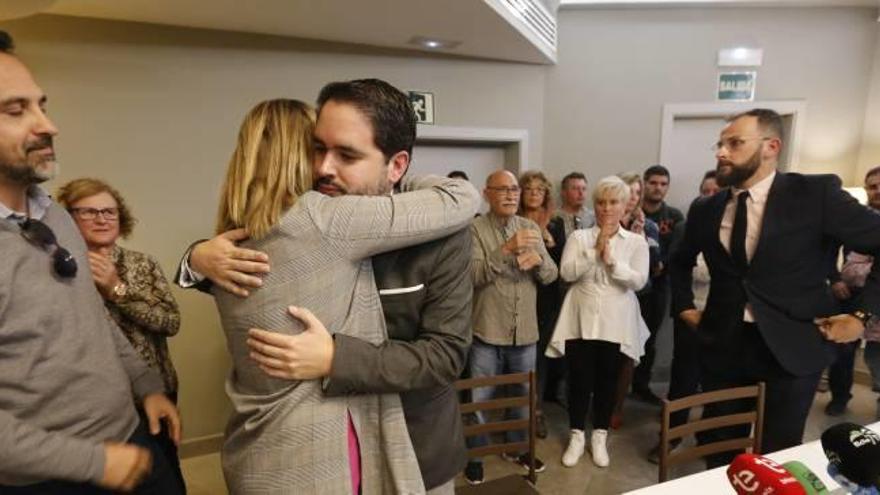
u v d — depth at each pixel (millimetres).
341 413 698
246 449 702
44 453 761
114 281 1462
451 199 766
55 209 1011
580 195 3041
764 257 1471
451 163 3490
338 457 692
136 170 2229
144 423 1169
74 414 907
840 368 2875
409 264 759
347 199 688
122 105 2166
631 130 3670
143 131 2223
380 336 743
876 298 1395
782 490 676
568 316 2436
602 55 3568
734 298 1558
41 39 1987
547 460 2510
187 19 2121
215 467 2418
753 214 1504
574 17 3508
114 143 2170
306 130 713
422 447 822
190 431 2494
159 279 1639
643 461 2482
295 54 2549
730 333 1577
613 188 2258
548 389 3195
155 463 1130
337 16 2158
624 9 3529
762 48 3635
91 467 798
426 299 775
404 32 2480
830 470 769
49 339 865
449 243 776
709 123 3828
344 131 681
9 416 758
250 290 676
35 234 882
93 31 2074
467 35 2562
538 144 3523
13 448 742
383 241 691
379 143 705
